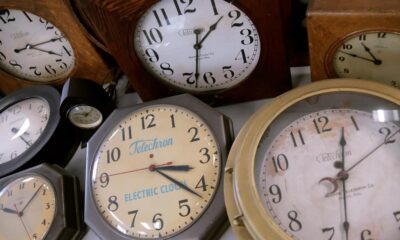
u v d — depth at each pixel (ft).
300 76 3.92
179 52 3.55
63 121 3.92
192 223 3.13
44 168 3.69
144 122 3.53
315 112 2.99
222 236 3.23
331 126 2.93
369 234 2.59
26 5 3.76
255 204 2.68
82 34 3.94
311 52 3.28
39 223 3.50
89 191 3.42
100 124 3.95
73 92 3.69
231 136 3.42
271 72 3.57
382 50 3.15
